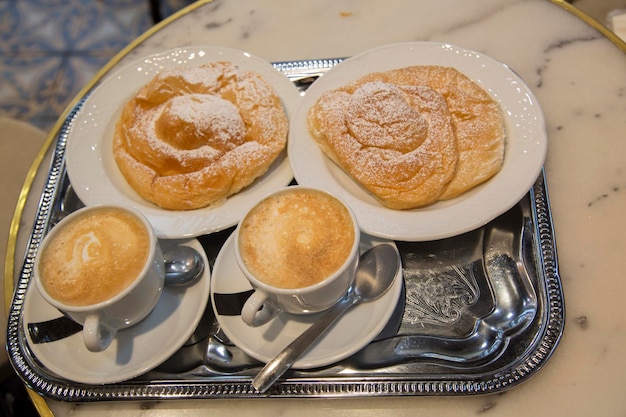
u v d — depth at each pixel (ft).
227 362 2.47
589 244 2.70
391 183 2.75
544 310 2.44
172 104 3.16
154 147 3.05
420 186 2.73
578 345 2.40
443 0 3.97
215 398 2.35
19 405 4.37
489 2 3.89
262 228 2.39
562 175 2.97
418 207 2.78
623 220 2.75
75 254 2.38
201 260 2.68
